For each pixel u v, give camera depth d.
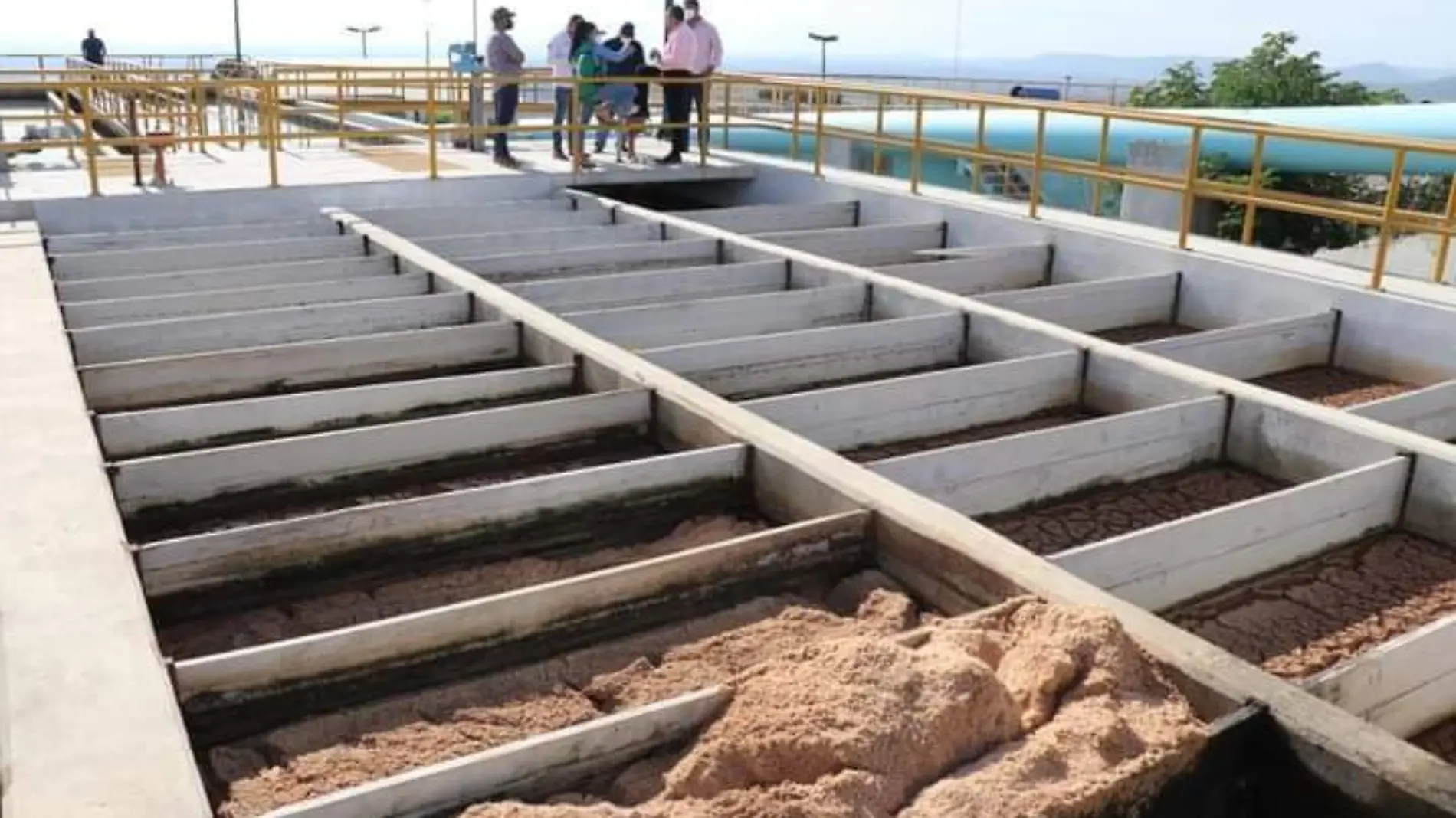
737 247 8.13
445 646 3.17
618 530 4.25
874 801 2.38
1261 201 7.70
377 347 5.73
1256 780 2.66
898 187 10.24
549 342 5.74
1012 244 9.05
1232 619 4.13
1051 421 5.85
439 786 2.46
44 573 3.29
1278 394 5.33
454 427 4.66
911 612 3.48
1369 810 2.44
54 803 2.34
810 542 3.71
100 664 2.85
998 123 15.91
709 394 4.93
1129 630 3.01
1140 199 11.48
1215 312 7.77
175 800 2.37
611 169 10.80
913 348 6.43
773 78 11.66
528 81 10.47
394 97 20.86
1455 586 4.35
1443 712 3.67
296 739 2.93
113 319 6.29
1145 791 2.49
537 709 3.08
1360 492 4.58
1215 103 21.92
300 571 3.74
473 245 8.21
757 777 2.47
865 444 5.40
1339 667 3.58
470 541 4.00
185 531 4.17
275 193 9.17
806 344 6.10
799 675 2.71
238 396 5.48
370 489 4.55
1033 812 2.34
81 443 4.23
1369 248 16.97
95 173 8.70
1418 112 14.25
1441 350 6.56
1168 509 4.95
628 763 2.67
